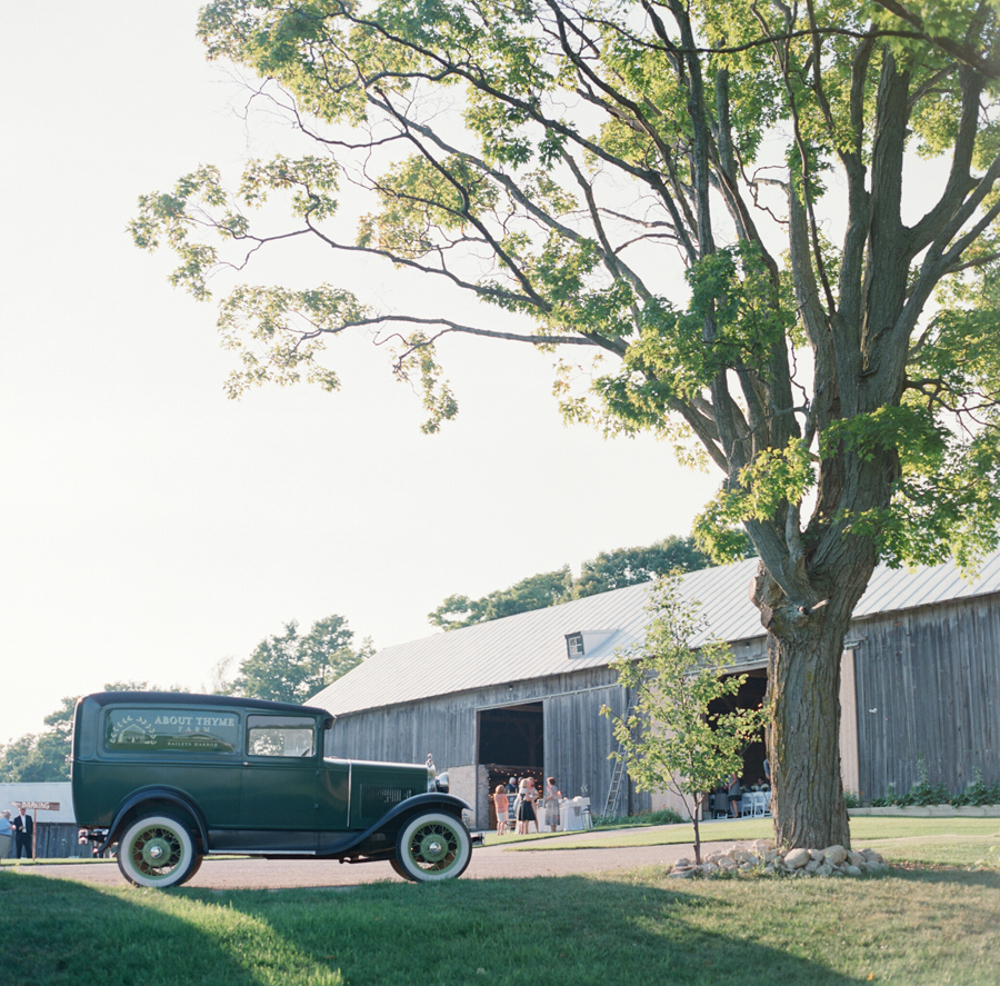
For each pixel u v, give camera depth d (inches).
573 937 345.7
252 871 573.0
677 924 362.3
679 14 515.5
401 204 678.5
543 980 304.0
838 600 495.5
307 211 632.4
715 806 1203.2
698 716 493.0
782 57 499.2
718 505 475.8
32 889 398.3
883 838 676.1
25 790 1830.7
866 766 1029.8
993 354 514.0
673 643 502.6
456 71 543.8
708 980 309.4
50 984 285.4
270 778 454.3
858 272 514.0
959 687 971.3
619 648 523.2
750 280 478.3
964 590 982.4
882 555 498.6
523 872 536.1
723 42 533.3
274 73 592.4
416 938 338.0
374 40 598.9
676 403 543.5
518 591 3029.0
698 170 523.2
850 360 501.7
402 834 462.9
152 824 432.5
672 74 562.6
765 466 462.0
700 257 528.1
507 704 1470.2
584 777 1331.2
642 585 1588.3
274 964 306.2
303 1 573.3
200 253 635.5
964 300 623.8
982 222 510.6
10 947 305.7
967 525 573.9
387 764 480.7
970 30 410.0
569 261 572.4
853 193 516.4
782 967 322.0
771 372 517.0
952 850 546.9
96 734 440.8
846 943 345.7
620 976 310.8
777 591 506.3
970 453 512.4
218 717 454.9
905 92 508.4
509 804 1323.8
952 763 962.1
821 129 543.8
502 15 542.9
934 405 550.0
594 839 876.6
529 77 538.6
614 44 535.8
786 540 496.4
